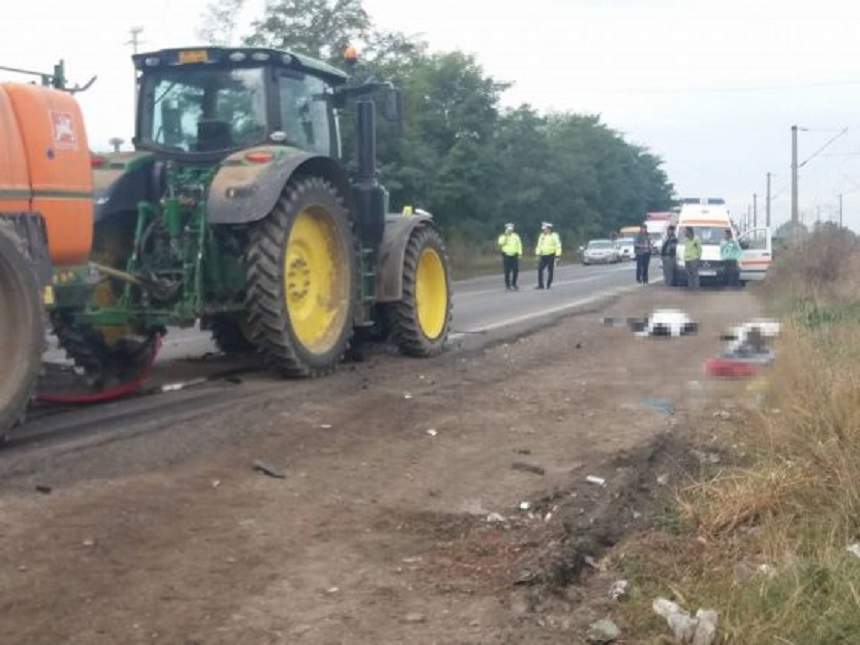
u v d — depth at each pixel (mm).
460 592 5043
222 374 10656
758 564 5293
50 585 4988
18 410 7289
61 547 5434
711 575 5160
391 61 37312
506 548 5664
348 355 12070
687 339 13758
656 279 34625
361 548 5633
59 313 9000
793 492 6066
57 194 7984
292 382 10039
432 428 8383
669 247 28172
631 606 4906
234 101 10539
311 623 4672
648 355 12250
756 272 29297
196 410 8555
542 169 57250
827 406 7105
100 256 9688
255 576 5191
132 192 9953
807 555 5344
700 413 8953
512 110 53438
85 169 8312
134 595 4918
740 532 5867
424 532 5930
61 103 8094
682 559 5504
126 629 4582
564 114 90875
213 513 6086
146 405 8938
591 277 36594
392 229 11922
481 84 42750
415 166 39312
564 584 5266
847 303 16125
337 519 6098
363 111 11531
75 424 8164
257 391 9516
